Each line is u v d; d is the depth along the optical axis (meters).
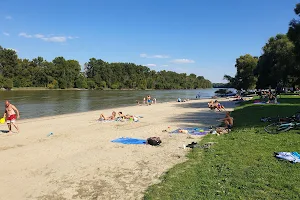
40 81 125.00
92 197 7.38
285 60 43.41
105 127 19.33
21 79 118.44
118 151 12.14
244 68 78.44
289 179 7.34
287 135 12.33
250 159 9.28
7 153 12.16
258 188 6.98
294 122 14.67
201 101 51.62
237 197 6.57
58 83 125.31
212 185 7.39
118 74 153.12
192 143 12.75
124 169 9.61
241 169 8.40
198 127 18.45
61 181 8.62
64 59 143.00
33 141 14.81
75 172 9.43
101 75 145.75
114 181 8.48
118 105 43.78
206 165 9.19
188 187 7.43
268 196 6.50
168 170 9.20
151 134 16.05
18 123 22.33
